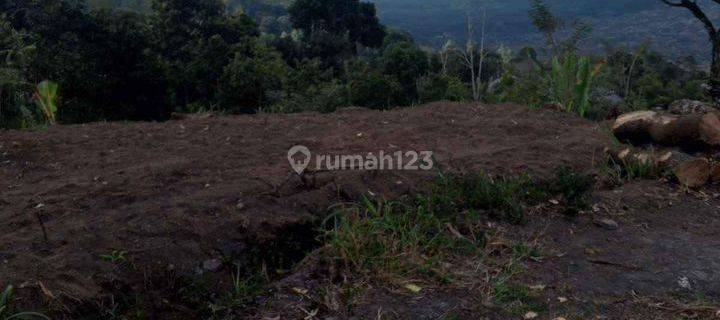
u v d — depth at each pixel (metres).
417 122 6.73
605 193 4.89
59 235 3.46
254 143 5.78
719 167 5.18
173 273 3.27
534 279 3.50
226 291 3.28
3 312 2.71
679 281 3.55
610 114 8.23
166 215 3.75
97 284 3.04
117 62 26.17
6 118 13.27
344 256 3.49
